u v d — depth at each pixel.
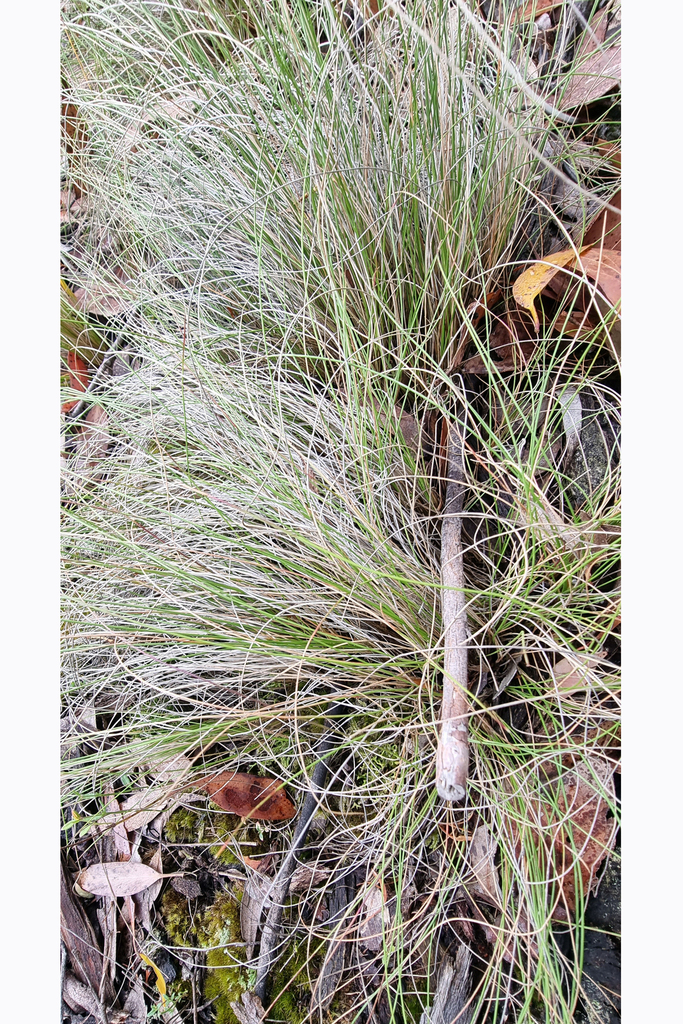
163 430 0.72
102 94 0.74
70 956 0.65
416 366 0.63
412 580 0.60
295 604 0.64
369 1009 0.60
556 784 0.59
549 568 0.61
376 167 0.65
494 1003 0.59
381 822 0.63
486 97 0.61
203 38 0.67
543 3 0.62
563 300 0.61
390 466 0.65
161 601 0.67
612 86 0.63
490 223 0.66
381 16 0.64
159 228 0.75
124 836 0.67
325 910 0.63
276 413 0.69
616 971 0.57
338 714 0.64
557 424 0.64
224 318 0.74
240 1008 0.62
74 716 0.69
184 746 0.65
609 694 0.59
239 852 0.65
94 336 0.80
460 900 0.60
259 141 0.66
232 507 0.67
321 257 0.66
